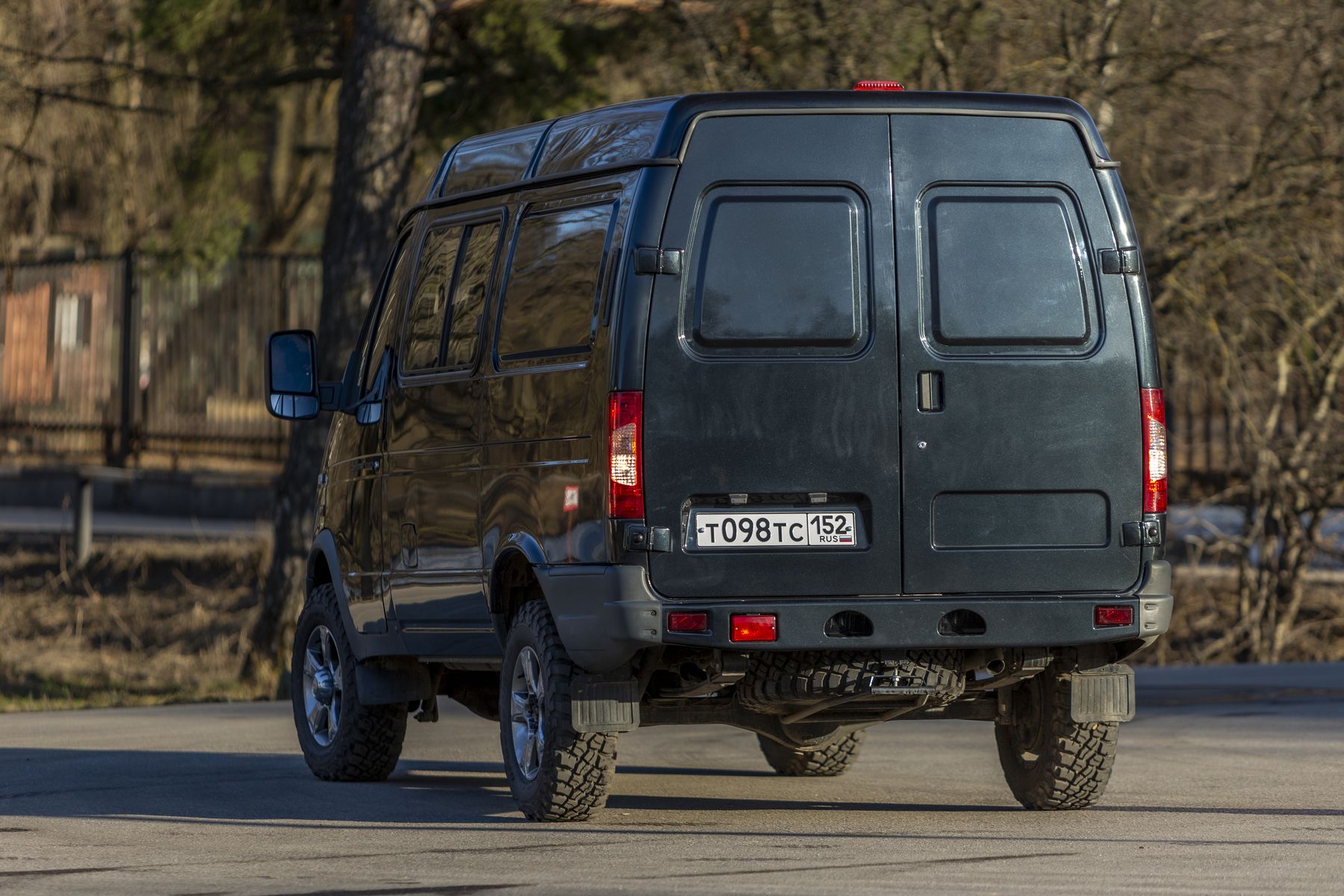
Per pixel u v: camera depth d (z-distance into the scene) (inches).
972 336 846.5
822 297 836.6
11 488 3225.9
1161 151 2108.8
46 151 3112.7
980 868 766.5
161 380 2947.8
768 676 859.4
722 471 824.9
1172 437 2265.0
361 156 1873.8
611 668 843.4
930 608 835.4
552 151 926.4
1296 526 2234.3
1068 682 901.8
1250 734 1290.6
